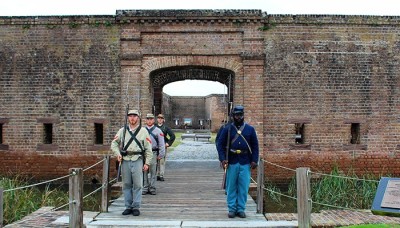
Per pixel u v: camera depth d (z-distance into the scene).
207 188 13.45
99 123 16.91
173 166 18.45
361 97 17.03
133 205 9.98
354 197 13.84
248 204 11.44
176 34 16.95
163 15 16.75
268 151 16.86
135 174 9.88
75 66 16.91
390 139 17.12
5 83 16.98
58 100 16.91
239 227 8.72
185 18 16.78
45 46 16.94
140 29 16.89
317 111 16.92
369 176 16.45
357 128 17.17
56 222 9.17
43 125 16.97
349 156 16.98
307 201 8.56
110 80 16.86
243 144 9.65
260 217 9.90
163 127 14.66
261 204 10.42
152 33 16.95
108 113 16.86
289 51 16.89
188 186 13.79
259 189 10.49
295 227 8.79
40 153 16.95
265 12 16.86
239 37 16.95
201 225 8.87
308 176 8.62
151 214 10.15
